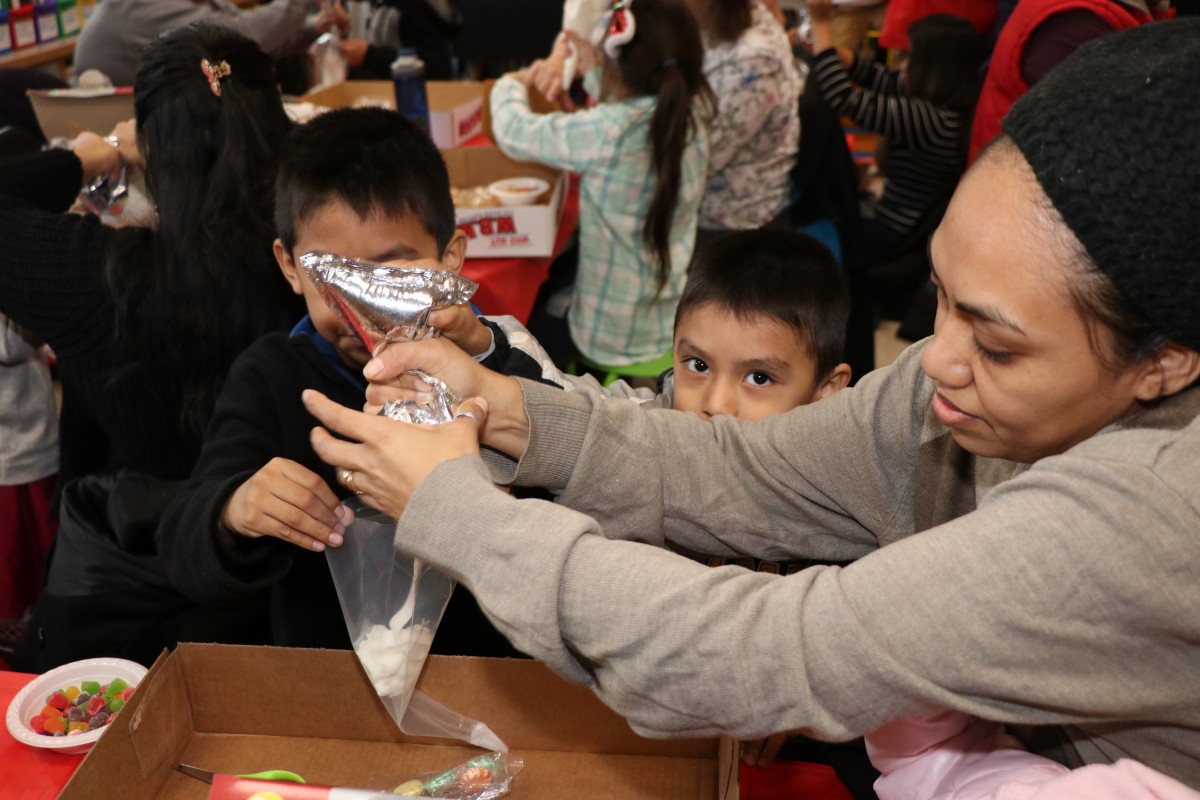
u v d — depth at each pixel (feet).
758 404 4.08
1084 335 1.80
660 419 2.96
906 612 1.86
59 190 5.57
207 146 4.57
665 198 7.08
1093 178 1.67
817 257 4.21
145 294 4.66
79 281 4.71
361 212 3.54
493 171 7.89
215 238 4.56
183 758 2.85
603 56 7.22
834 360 4.25
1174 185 1.64
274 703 2.90
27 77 8.30
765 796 3.12
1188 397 1.99
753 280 4.01
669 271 7.34
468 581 2.10
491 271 6.72
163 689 2.75
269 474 2.98
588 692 2.80
